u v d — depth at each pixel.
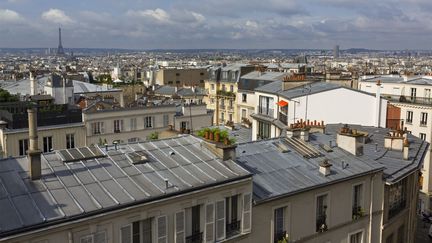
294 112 54.16
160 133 76.56
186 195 22.39
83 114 78.06
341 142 35.69
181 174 23.97
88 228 19.50
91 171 22.73
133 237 21.25
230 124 62.34
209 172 24.67
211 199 23.58
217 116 134.50
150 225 21.83
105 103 84.06
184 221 22.64
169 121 90.12
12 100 96.12
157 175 23.48
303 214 28.89
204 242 23.53
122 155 24.94
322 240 30.33
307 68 140.00
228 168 25.47
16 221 18.17
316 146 35.12
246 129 62.12
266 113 61.19
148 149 26.30
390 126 59.34
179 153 26.38
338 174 31.08
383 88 94.38
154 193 21.59
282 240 27.69
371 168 32.97
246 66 132.25
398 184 36.97
